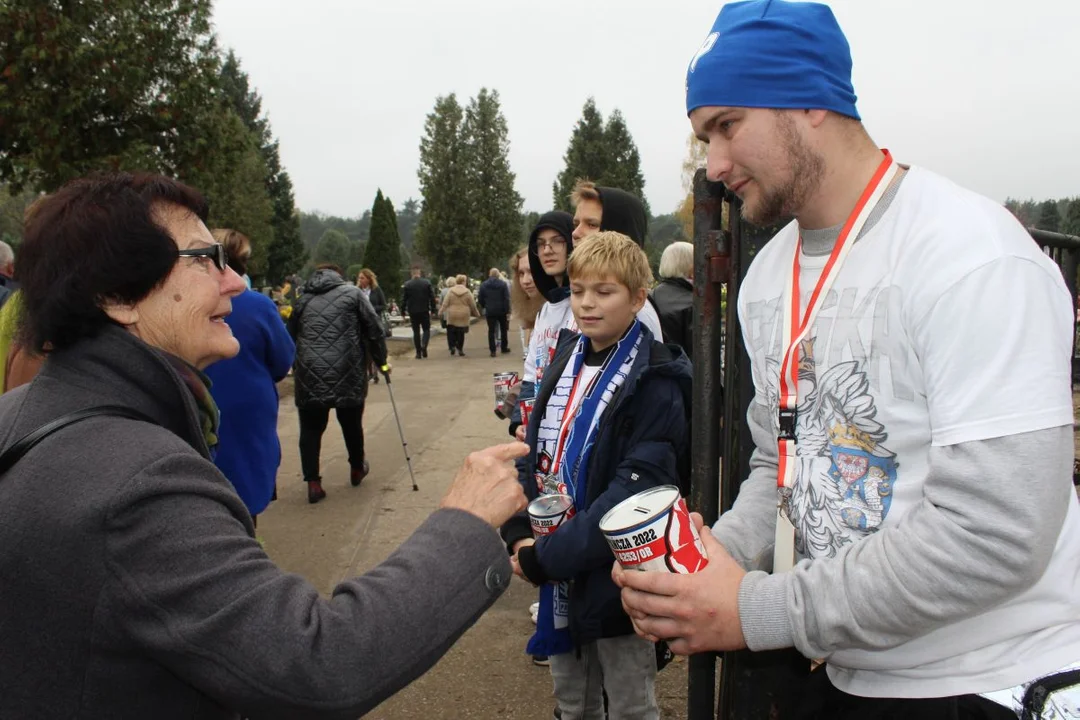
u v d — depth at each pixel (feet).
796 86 3.94
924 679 3.93
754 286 4.95
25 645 3.28
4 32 29.35
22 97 29.96
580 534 6.40
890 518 3.91
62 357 3.77
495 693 9.96
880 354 3.89
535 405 7.93
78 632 3.25
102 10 31.24
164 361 3.76
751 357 5.01
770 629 3.87
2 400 3.87
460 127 154.10
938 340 3.56
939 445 3.54
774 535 4.94
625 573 4.28
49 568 3.22
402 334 69.92
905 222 3.90
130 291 3.81
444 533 3.94
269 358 12.18
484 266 157.17
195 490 3.42
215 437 4.59
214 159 36.37
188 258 4.05
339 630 3.38
